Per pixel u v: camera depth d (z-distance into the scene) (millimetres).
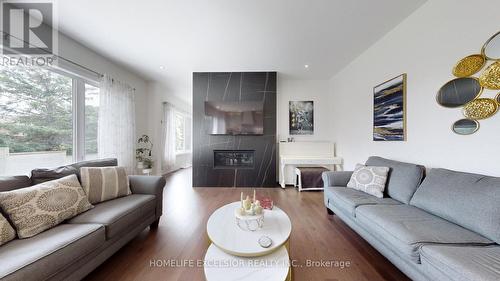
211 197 3350
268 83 4012
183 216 2535
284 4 2025
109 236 1457
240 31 2523
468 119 1616
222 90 4039
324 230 2150
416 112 2129
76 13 2146
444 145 1820
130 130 3670
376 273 1477
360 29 2492
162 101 5188
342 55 3248
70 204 1514
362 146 3180
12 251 1057
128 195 2088
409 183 1854
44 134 2375
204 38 2693
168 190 3809
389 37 2545
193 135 4059
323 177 2621
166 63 3557
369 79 2982
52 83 2465
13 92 2064
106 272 1481
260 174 4039
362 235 1772
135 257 1666
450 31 1758
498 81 1433
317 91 4480
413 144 2166
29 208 1305
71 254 1150
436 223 1384
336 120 4152
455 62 1718
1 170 1964
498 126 1434
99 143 3008
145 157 4445
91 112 3031
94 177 1871
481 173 1529
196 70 3918
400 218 1474
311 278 1420
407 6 2064
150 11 2123
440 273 1011
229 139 4062
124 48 2953
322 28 2467
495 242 1136
